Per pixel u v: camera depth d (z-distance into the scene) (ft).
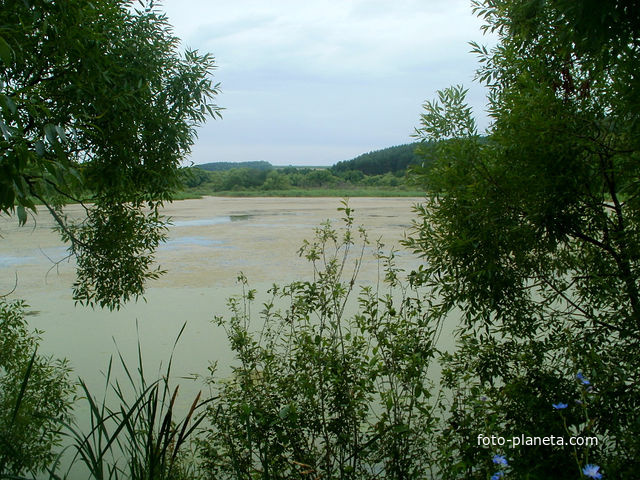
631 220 7.78
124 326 22.13
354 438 8.38
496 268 7.51
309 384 8.26
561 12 5.82
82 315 24.02
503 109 7.76
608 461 6.59
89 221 12.30
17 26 7.09
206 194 190.08
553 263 8.86
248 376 9.23
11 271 35.47
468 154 7.93
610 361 7.83
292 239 51.70
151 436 6.05
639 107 6.55
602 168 7.45
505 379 8.52
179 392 15.12
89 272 12.83
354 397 8.57
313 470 7.84
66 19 7.78
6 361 11.91
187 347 19.16
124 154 10.60
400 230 56.39
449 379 8.84
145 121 11.65
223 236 55.21
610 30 5.59
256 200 147.95
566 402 7.25
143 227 12.91
